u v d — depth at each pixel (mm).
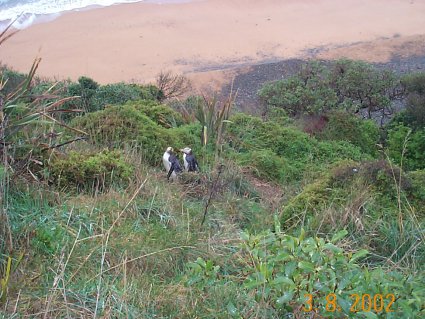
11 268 4316
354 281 3592
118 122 7973
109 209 5555
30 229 4797
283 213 6246
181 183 7113
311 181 8453
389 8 29828
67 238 4793
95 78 22469
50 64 23375
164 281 4703
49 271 4426
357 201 5977
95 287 4254
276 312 3861
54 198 5535
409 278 4047
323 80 16016
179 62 23984
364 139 12070
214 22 27812
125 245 4965
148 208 5805
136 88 12727
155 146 7848
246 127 10133
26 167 5723
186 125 9539
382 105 16203
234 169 7953
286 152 9906
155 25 27281
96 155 6531
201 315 4176
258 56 24781
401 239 5465
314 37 26609
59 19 27750
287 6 29797
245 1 30109
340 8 29781
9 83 9922
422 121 13766
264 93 15594
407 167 11273
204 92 20969
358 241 5523
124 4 29453
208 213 6242
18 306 3945
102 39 25766
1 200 4797
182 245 5215
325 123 12633
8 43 25156
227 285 4527
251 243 4078
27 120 5812
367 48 25609
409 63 24281
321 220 5750
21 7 28750
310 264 3539
